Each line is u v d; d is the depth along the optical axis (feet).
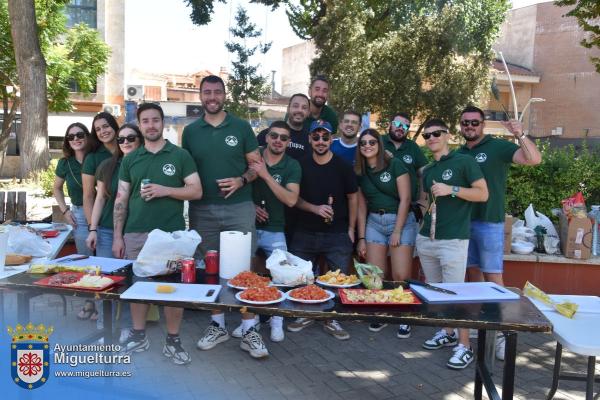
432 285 10.36
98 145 15.06
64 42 72.69
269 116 72.95
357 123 16.53
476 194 12.33
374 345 14.84
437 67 56.85
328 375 12.79
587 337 9.29
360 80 52.75
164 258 10.47
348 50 47.98
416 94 55.62
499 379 12.73
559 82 102.12
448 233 12.89
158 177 12.23
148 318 14.14
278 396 11.61
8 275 10.20
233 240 10.37
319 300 9.07
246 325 13.92
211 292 9.27
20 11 46.26
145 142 12.62
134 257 12.37
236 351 14.07
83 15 85.51
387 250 16.31
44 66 48.34
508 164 14.29
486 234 14.05
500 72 91.50
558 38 102.01
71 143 15.12
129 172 12.59
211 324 14.51
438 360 13.80
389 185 14.98
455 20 55.72
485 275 14.49
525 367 13.50
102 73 72.95
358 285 10.46
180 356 12.93
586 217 17.42
